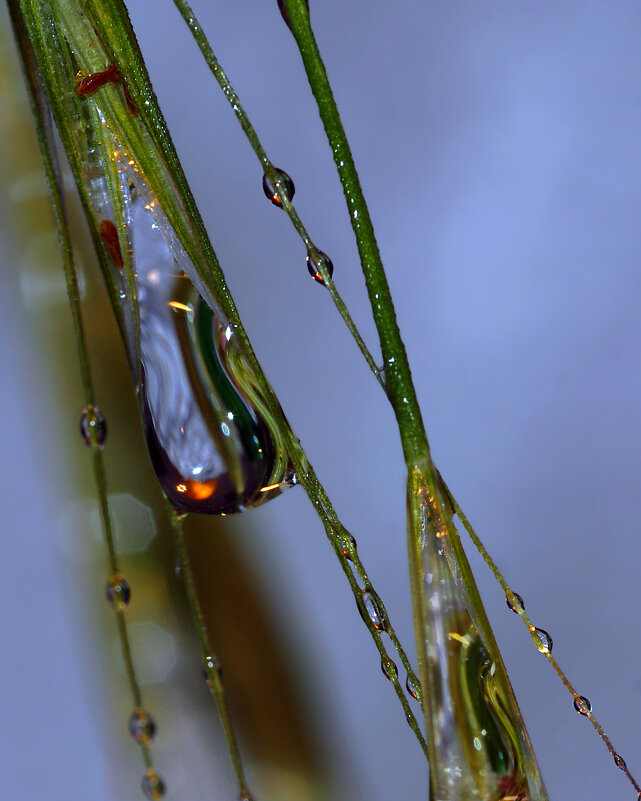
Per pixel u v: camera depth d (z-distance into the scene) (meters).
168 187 0.08
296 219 0.08
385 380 0.08
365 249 0.08
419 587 0.08
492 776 0.08
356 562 0.08
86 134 0.09
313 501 0.08
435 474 0.08
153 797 0.09
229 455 0.09
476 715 0.08
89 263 0.10
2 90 0.10
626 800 0.10
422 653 0.08
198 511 0.09
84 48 0.08
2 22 0.10
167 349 0.09
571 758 0.10
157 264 0.09
